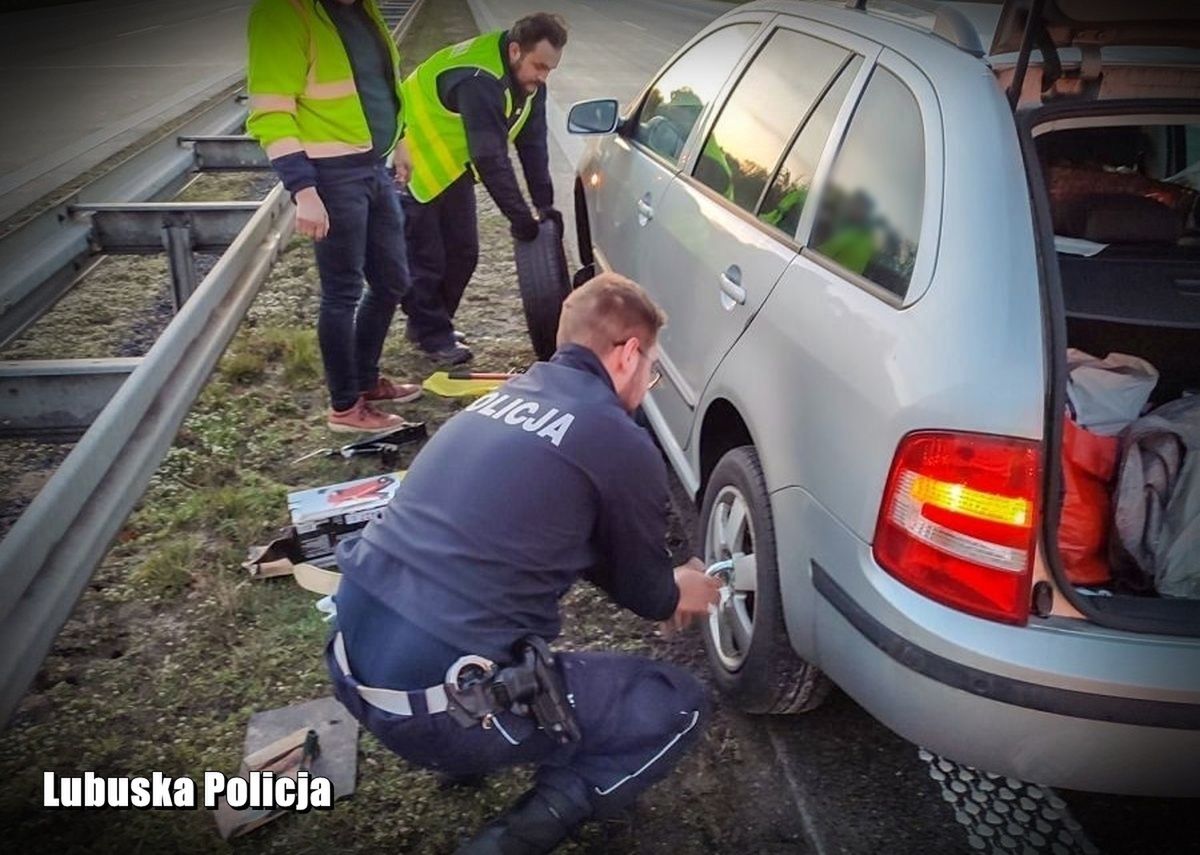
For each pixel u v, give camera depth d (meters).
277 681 2.80
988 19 2.61
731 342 2.71
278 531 3.48
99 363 3.93
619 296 2.10
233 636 2.97
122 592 3.14
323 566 3.30
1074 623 1.86
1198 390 2.49
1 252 4.97
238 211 5.33
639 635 3.05
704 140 3.45
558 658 2.04
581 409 1.98
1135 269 2.42
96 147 9.79
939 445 1.84
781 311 2.45
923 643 1.87
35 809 2.36
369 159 3.73
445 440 2.06
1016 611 1.84
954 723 1.89
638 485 1.98
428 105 4.33
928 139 2.14
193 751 2.55
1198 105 2.21
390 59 3.80
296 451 4.05
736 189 3.05
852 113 2.53
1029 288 1.87
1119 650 1.82
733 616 2.67
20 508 3.61
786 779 2.50
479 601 1.89
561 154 9.19
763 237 2.71
